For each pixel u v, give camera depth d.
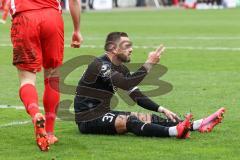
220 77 30.83
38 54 17.00
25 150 16.47
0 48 46.06
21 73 17.06
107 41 18.06
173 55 40.97
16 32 16.98
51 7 17.19
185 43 50.16
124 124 17.77
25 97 16.52
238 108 22.69
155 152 16.14
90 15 99.69
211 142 17.20
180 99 24.62
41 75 31.11
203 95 25.53
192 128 18.11
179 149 16.42
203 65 35.75
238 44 48.81
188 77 30.81
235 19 86.75
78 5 18.09
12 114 21.91
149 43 50.50
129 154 15.98
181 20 84.88
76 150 16.42
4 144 17.20
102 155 15.89
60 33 17.27
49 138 17.11
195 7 128.25
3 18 72.00
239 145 16.92
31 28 16.86
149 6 136.25
